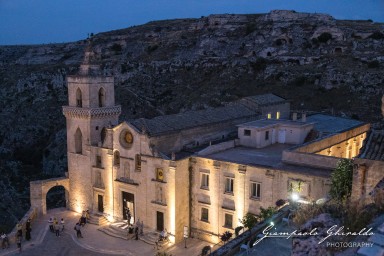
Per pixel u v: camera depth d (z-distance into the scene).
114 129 65.31
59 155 142.62
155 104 155.88
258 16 192.88
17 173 141.50
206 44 181.50
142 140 61.59
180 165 58.78
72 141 72.31
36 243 60.88
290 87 132.75
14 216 111.00
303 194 49.16
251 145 66.62
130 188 64.44
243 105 81.94
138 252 57.22
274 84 137.25
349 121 83.50
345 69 128.38
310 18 172.12
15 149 159.88
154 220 61.88
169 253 56.28
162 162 59.56
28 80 189.88
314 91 127.12
